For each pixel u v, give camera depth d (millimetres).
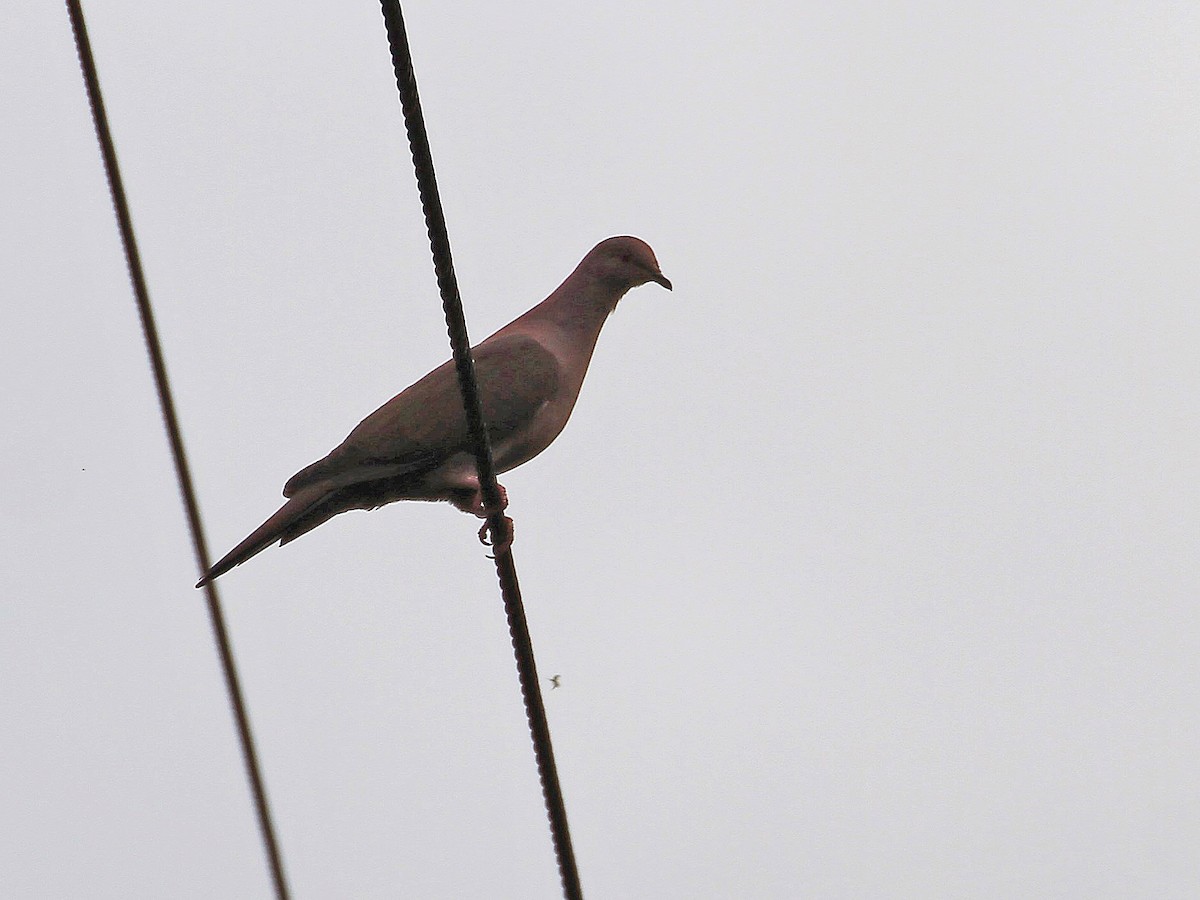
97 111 9836
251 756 9766
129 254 9875
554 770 9109
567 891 9102
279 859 9594
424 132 8219
